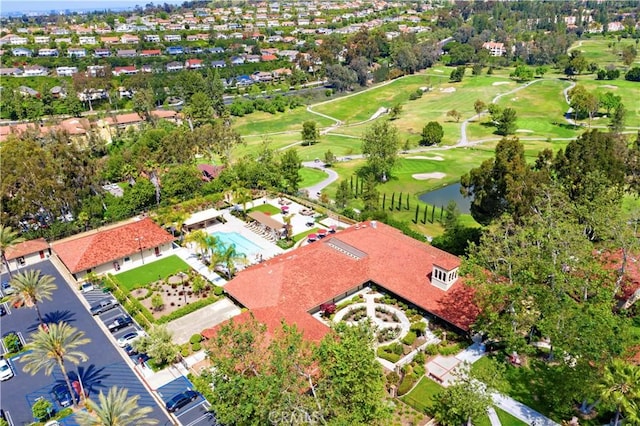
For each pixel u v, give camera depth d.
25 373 60.97
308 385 45.75
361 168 146.12
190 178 118.31
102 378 59.94
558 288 54.06
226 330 47.22
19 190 96.81
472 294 66.62
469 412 46.88
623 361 47.06
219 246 86.19
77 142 157.25
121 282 82.75
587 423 50.12
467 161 150.75
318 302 69.06
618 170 80.44
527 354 60.12
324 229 101.50
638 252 64.19
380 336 64.50
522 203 71.94
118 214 107.62
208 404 55.28
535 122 192.75
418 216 110.94
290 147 177.88
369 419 43.84
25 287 64.44
